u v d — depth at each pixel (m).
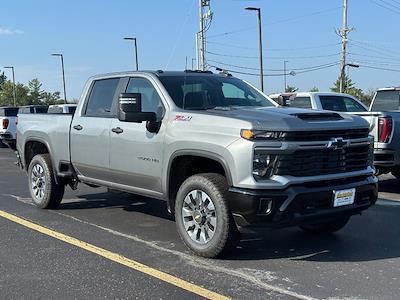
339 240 6.46
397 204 8.72
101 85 7.36
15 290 4.81
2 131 22.34
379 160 9.09
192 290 4.76
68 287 4.88
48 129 8.10
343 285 4.86
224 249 5.49
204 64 34.53
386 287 4.81
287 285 4.87
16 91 85.56
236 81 7.07
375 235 6.71
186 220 5.82
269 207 5.10
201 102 6.33
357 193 5.66
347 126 5.56
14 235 6.74
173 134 5.91
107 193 9.73
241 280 5.01
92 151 7.21
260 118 5.30
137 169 6.48
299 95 12.00
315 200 5.30
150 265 5.48
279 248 6.10
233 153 5.21
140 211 8.20
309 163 5.29
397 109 11.91
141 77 6.69
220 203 5.39
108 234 6.77
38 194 8.46
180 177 6.14
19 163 9.08
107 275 5.19
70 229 7.05
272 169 5.12
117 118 6.79
